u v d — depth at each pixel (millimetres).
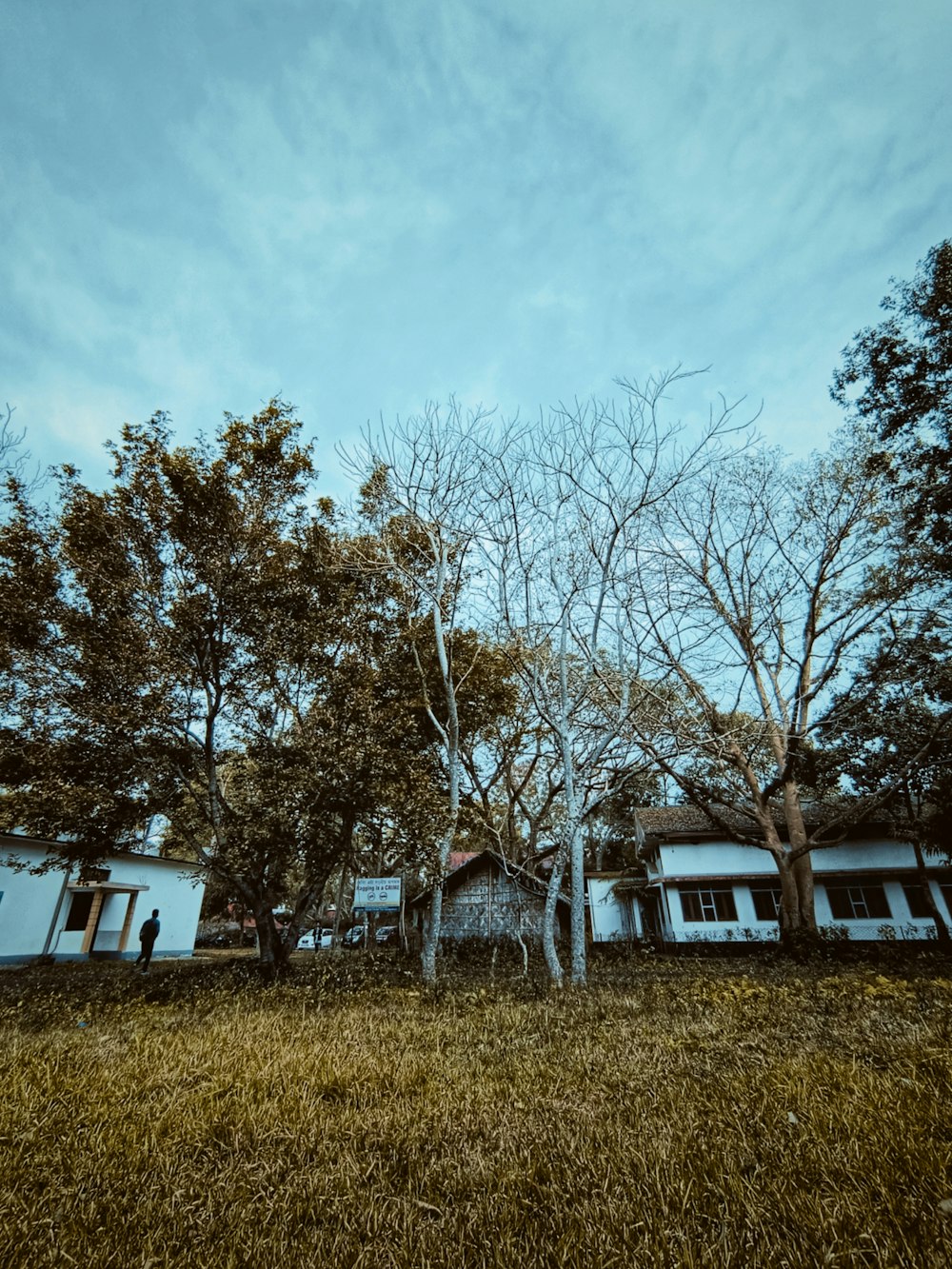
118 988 13391
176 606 15695
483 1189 3355
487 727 21594
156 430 16297
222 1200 3322
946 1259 2539
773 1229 2818
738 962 20328
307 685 17734
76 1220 3131
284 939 15992
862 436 20484
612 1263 2627
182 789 16219
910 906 26375
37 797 13883
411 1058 6047
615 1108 4430
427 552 18609
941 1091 4379
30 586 15195
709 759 20953
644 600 16797
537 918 27453
